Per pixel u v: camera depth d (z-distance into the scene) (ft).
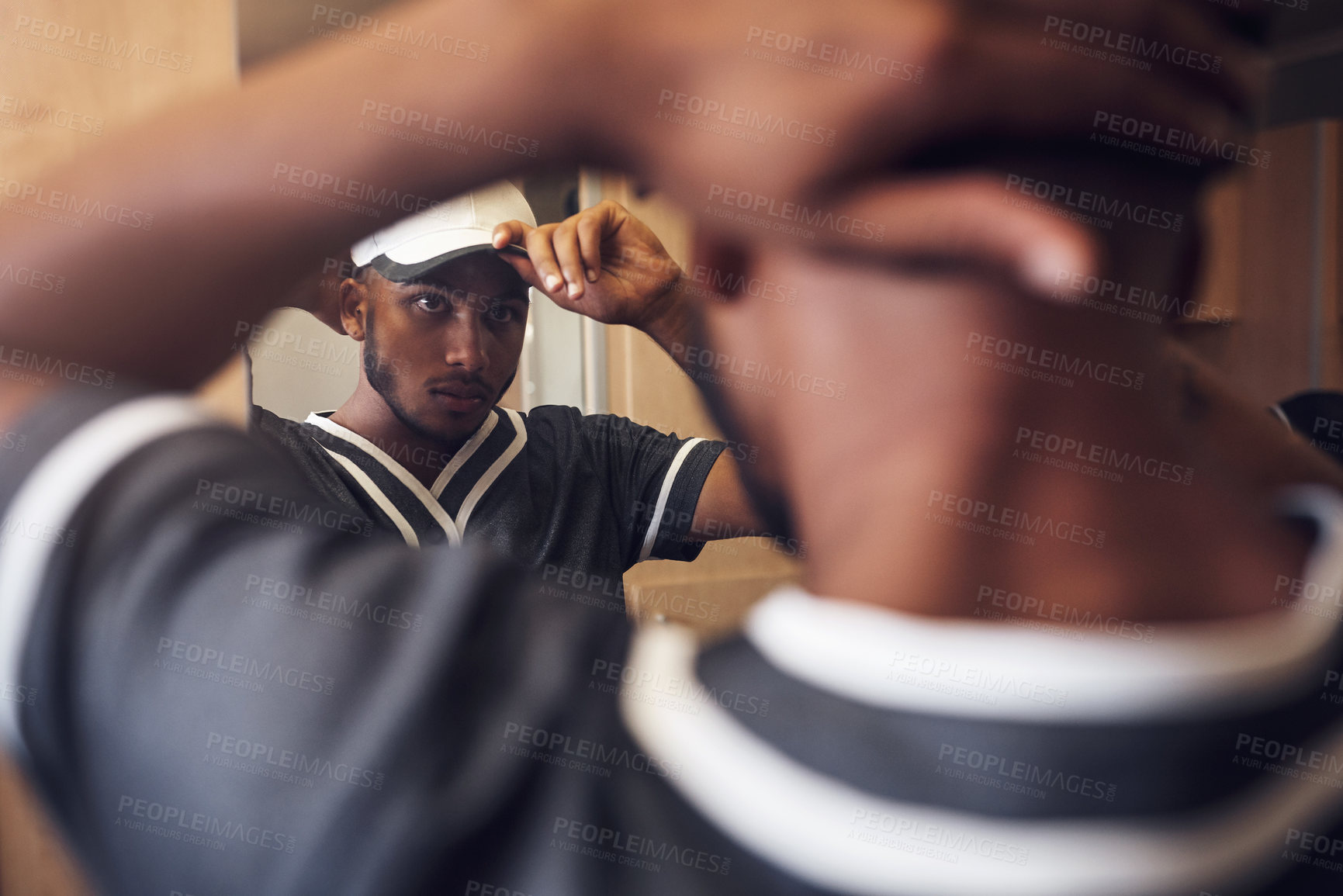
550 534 3.19
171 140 0.50
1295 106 6.68
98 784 0.52
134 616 0.52
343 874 0.46
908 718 0.46
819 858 0.46
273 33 3.10
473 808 0.47
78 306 0.51
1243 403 0.67
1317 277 6.56
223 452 0.59
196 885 0.49
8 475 0.55
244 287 0.51
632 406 4.29
